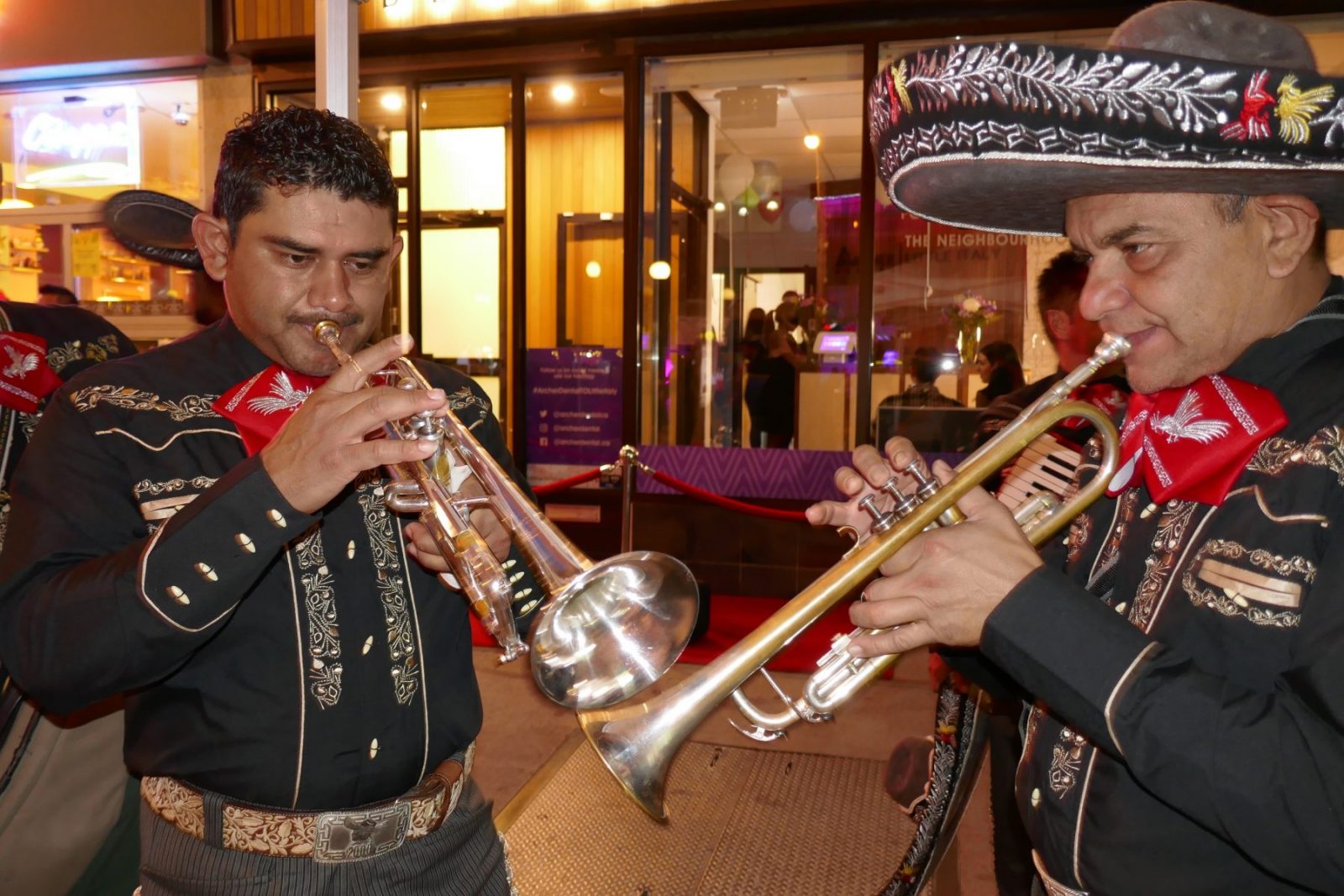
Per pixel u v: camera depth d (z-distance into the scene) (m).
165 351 1.35
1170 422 1.09
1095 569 1.24
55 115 6.55
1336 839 0.84
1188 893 1.00
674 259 6.29
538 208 6.70
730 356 6.31
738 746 3.67
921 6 5.35
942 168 1.10
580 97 6.39
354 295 1.28
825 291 6.15
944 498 1.05
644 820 3.12
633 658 1.25
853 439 6.12
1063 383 1.09
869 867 2.86
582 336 6.74
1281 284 1.04
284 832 1.22
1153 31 1.05
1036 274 5.67
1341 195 1.00
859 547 1.14
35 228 6.56
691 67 5.94
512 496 1.25
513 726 3.84
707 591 4.91
